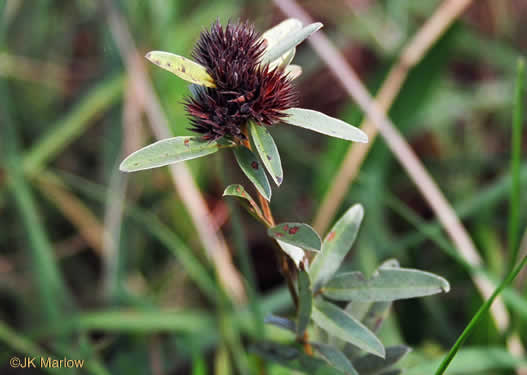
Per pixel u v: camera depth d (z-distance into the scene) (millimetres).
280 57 364
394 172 727
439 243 511
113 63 692
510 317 481
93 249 674
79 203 659
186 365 546
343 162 604
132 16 696
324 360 397
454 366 459
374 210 604
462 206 597
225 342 502
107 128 700
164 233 593
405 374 458
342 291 382
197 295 628
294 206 693
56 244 671
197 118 357
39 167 642
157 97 644
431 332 563
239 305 540
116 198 619
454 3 606
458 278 603
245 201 363
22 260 640
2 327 484
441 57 631
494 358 462
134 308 563
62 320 506
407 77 638
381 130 557
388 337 491
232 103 352
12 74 730
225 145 354
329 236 386
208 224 550
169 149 352
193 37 715
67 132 649
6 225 653
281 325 392
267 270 673
